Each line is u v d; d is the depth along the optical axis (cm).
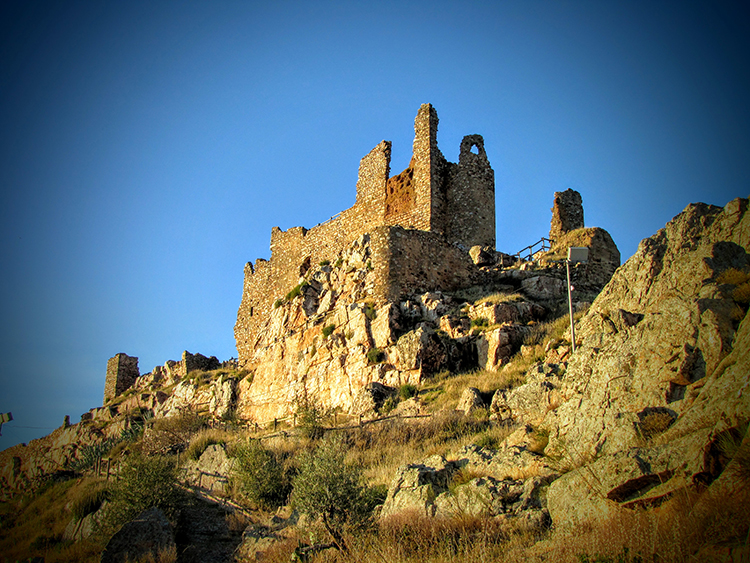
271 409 3891
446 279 3625
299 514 1748
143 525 1883
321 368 3447
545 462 1339
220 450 2556
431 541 1234
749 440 888
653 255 1627
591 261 3616
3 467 6353
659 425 1125
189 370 5866
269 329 4469
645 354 1288
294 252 5081
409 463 1714
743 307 1191
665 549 862
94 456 4356
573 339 1864
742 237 1420
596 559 934
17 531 3098
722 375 1056
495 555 1105
